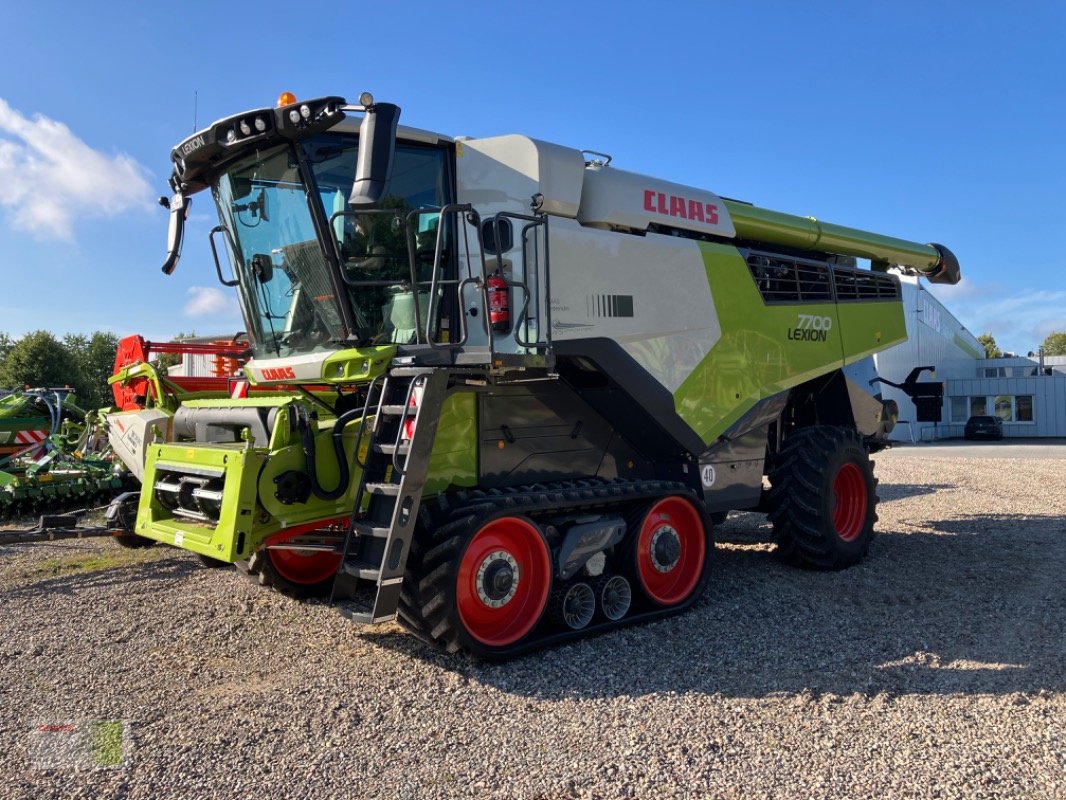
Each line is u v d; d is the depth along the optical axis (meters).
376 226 4.87
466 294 5.10
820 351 7.17
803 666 4.38
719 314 6.14
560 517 5.02
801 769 3.17
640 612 5.34
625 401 5.56
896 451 24.97
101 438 11.10
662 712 3.76
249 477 4.34
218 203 5.50
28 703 3.93
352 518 4.39
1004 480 13.53
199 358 11.54
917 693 3.96
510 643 4.54
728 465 6.39
